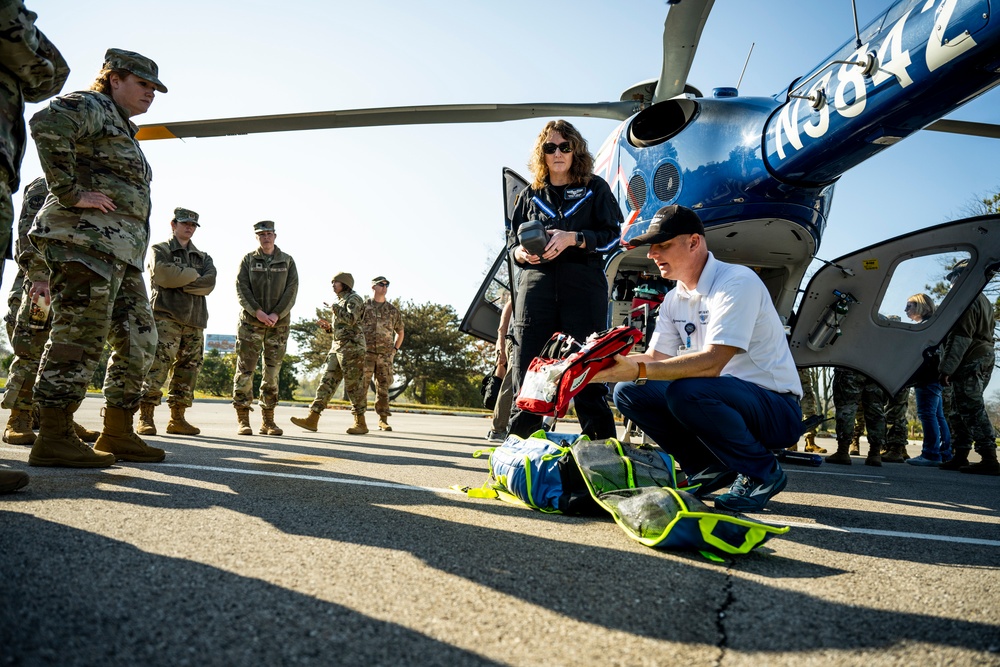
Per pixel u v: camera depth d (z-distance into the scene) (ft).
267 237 19.76
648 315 16.92
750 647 3.88
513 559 5.58
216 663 3.33
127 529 5.92
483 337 23.44
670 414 9.45
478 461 14.06
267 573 4.84
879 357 17.37
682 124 16.06
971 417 18.66
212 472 9.93
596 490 7.49
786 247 16.42
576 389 7.16
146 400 17.30
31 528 5.74
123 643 3.50
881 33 11.27
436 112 20.59
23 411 13.32
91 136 9.44
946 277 16.84
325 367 22.66
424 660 3.49
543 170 10.59
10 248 7.54
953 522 8.96
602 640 3.89
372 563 5.25
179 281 17.17
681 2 15.89
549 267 10.23
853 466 19.47
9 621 3.65
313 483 9.29
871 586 5.31
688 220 8.80
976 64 10.05
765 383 8.79
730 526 6.05
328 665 3.36
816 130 12.80
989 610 4.78
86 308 9.50
